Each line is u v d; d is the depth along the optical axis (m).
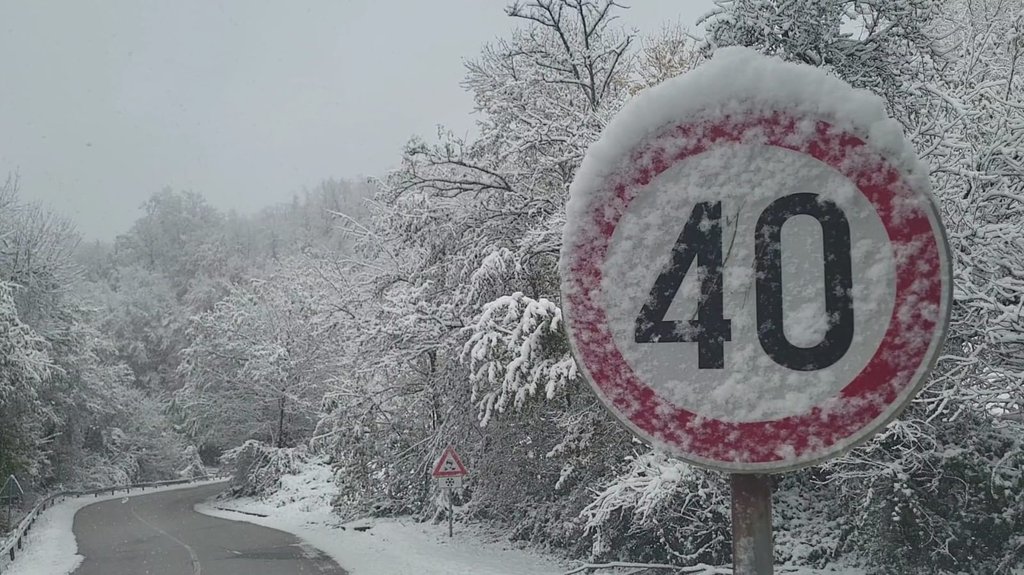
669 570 12.16
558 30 14.95
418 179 15.54
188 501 37.66
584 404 13.86
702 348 1.60
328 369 35.50
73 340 35.31
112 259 88.19
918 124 9.23
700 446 1.58
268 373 36.62
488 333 12.77
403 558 15.82
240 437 39.22
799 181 1.59
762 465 1.55
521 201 15.52
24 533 22.95
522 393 12.52
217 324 38.69
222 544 20.23
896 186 1.54
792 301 1.57
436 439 17.67
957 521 9.75
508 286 14.71
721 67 1.63
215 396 38.22
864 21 9.62
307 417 37.78
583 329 1.67
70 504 35.59
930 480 9.86
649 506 10.48
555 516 15.80
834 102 1.57
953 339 8.05
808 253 1.57
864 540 10.53
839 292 1.55
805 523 11.41
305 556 17.41
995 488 9.28
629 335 1.64
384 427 19.78
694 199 1.63
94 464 43.84
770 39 9.09
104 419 43.88
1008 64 9.46
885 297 1.53
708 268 1.61
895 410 1.51
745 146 1.62
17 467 29.61
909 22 9.27
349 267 20.70
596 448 13.26
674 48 19.14
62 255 35.31
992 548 9.73
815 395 1.54
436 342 15.91
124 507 34.38
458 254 15.91
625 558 13.43
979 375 7.62
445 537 18.12
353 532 20.78
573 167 14.21
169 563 17.17
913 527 9.81
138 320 66.56
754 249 1.59
